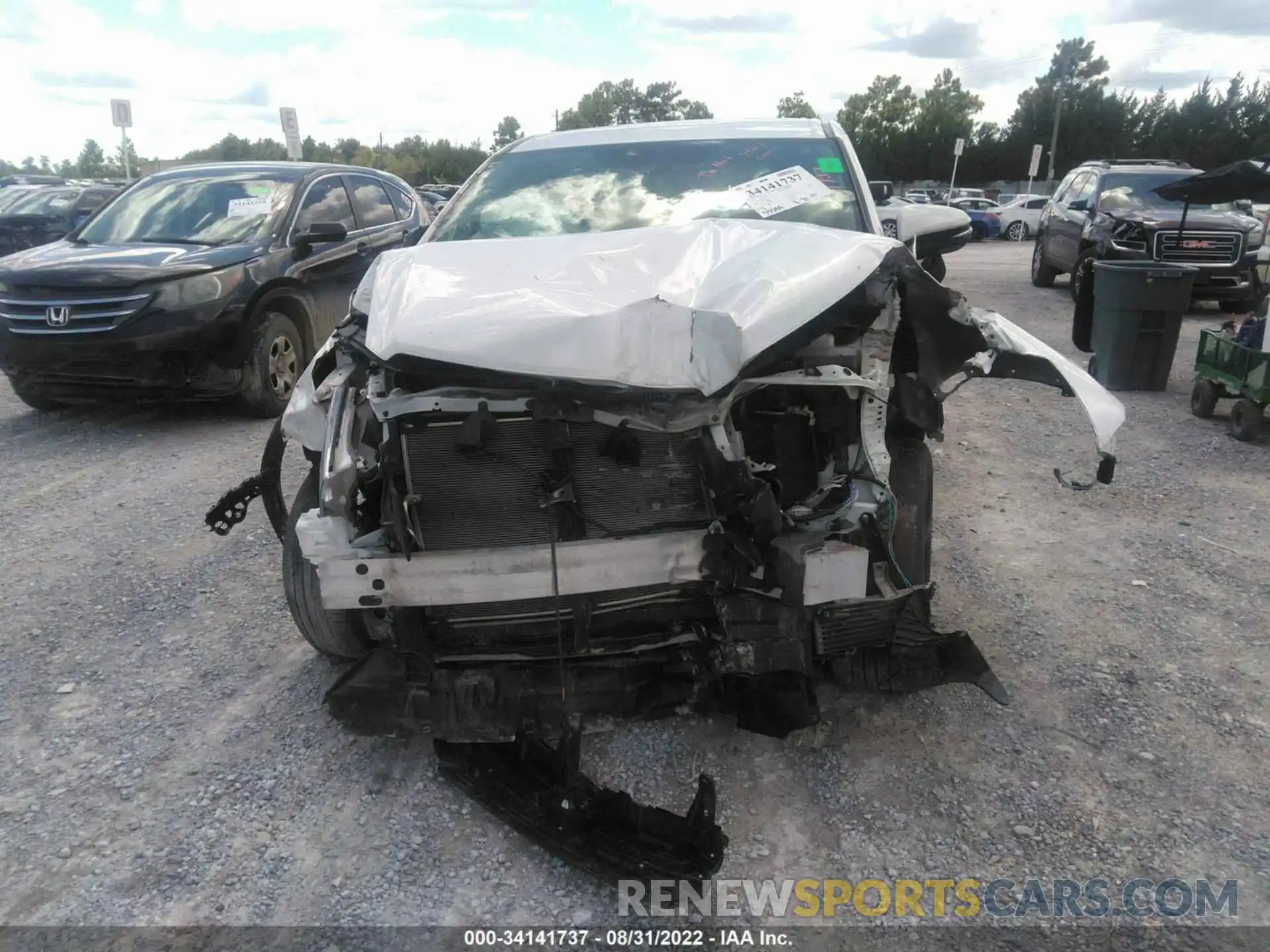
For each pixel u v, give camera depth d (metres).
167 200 7.96
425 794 2.90
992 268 18.39
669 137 4.51
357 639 3.32
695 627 2.92
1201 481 5.47
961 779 2.90
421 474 2.70
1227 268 11.45
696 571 2.69
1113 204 12.54
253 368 7.16
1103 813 2.74
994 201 37.91
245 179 8.10
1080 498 5.18
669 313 2.57
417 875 2.58
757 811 2.79
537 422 2.68
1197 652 3.59
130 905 2.50
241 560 4.67
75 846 2.72
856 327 2.95
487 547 2.72
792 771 2.95
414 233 4.41
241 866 2.63
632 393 2.60
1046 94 56.38
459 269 3.04
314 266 7.71
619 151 4.43
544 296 2.75
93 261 6.76
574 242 3.27
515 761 2.90
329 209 8.24
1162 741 3.06
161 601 4.25
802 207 3.92
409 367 2.67
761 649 2.72
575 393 2.59
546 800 2.67
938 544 4.59
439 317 2.68
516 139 4.94
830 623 2.79
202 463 6.25
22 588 4.41
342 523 2.71
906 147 58.12
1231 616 3.86
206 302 6.72
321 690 3.48
